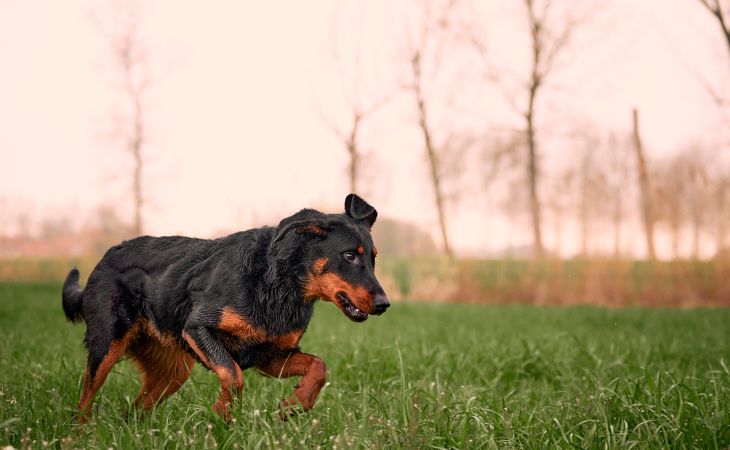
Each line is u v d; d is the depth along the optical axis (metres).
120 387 6.12
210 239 5.39
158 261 5.38
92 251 37.06
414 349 8.26
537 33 32.72
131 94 36.75
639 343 9.60
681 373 6.97
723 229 20.12
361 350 7.85
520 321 14.35
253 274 4.88
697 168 19.66
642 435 4.47
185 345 5.21
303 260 4.98
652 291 22.03
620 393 5.41
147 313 5.30
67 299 5.74
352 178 33.31
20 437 4.45
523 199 34.75
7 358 7.27
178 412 4.95
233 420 4.48
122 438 4.21
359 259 4.97
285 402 4.70
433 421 4.42
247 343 4.93
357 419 4.73
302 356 4.98
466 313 16.98
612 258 22.83
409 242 37.62
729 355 8.48
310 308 5.11
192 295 5.04
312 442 4.06
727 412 4.63
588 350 8.29
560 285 23.30
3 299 18.97
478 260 25.56
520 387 6.66
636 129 29.62
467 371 7.14
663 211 21.22
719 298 21.28
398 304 20.64
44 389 5.50
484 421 4.62
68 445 3.90
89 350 5.34
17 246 44.03
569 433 4.44
